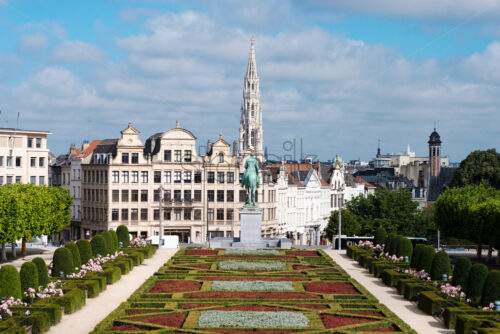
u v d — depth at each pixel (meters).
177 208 156.75
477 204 109.44
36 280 61.25
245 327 51.03
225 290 67.56
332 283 73.50
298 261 92.50
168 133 156.75
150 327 51.19
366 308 59.12
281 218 172.00
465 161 161.00
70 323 54.84
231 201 159.25
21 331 46.59
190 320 53.50
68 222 124.88
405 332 50.56
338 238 125.50
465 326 50.62
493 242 103.50
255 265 85.62
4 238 98.31
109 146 160.12
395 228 156.00
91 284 65.38
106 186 154.25
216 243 113.75
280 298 63.28
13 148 151.75
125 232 106.00
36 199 110.19
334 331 50.50
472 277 61.47
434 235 158.00
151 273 82.75
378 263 84.00
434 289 64.88
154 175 155.88
